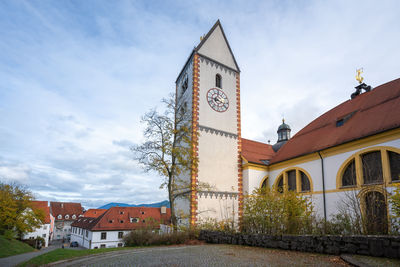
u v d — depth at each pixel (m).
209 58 29.39
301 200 14.19
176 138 23.44
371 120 18.97
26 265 9.97
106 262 9.80
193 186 23.97
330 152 20.42
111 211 49.41
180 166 24.81
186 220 23.67
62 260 10.49
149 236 16.91
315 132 25.39
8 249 28.48
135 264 9.23
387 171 16.03
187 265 8.81
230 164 27.09
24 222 42.84
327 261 8.73
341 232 11.79
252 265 8.55
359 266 7.59
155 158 20.30
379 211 11.65
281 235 11.89
